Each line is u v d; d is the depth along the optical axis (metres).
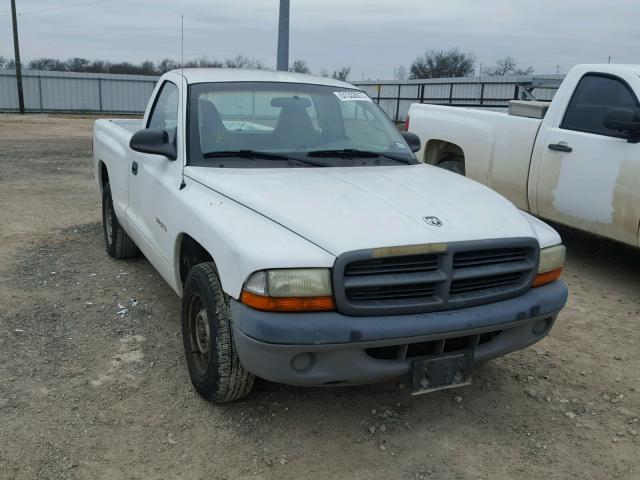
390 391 3.78
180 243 3.83
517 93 24.88
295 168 3.93
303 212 3.08
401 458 3.14
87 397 3.57
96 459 3.03
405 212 3.17
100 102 41.16
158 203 4.17
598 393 3.88
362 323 2.84
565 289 3.48
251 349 2.89
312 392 3.71
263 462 3.06
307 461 3.09
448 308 3.04
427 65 58.59
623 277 6.26
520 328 3.33
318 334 2.79
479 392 3.83
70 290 5.32
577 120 6.12
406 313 2.95
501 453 3.21
